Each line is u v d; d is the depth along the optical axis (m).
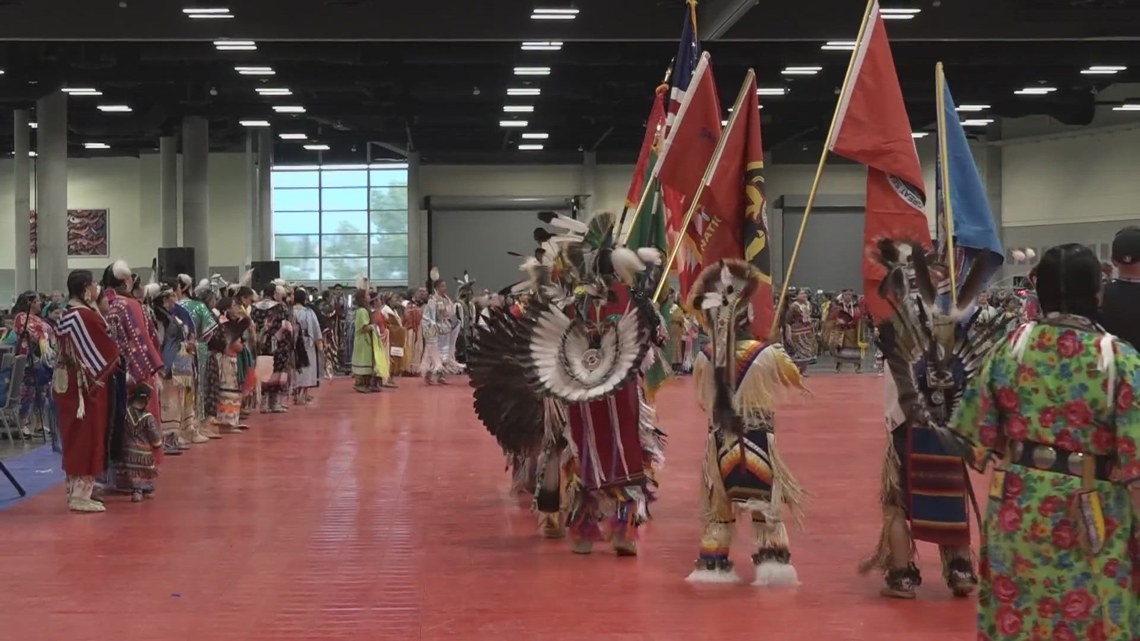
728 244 7.10
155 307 11.89
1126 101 30.25
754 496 6.09
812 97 28.98
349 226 41.22
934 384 5.59
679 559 6.87
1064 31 18.44
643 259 6.79
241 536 7.66
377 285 41.12
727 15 16.91
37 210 28.47
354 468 10.87
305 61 24.62
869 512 8.38
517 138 38.19
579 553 7.03
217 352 13.70
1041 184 35.44
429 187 40.88
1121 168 33.22
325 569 6.66
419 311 25.47
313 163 41.28
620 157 40.75
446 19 18.38
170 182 35.66
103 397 8.65
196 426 12.91
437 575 6.49
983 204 6.40
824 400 18.31
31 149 38.38
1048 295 3.74
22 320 14.28
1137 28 18.19
